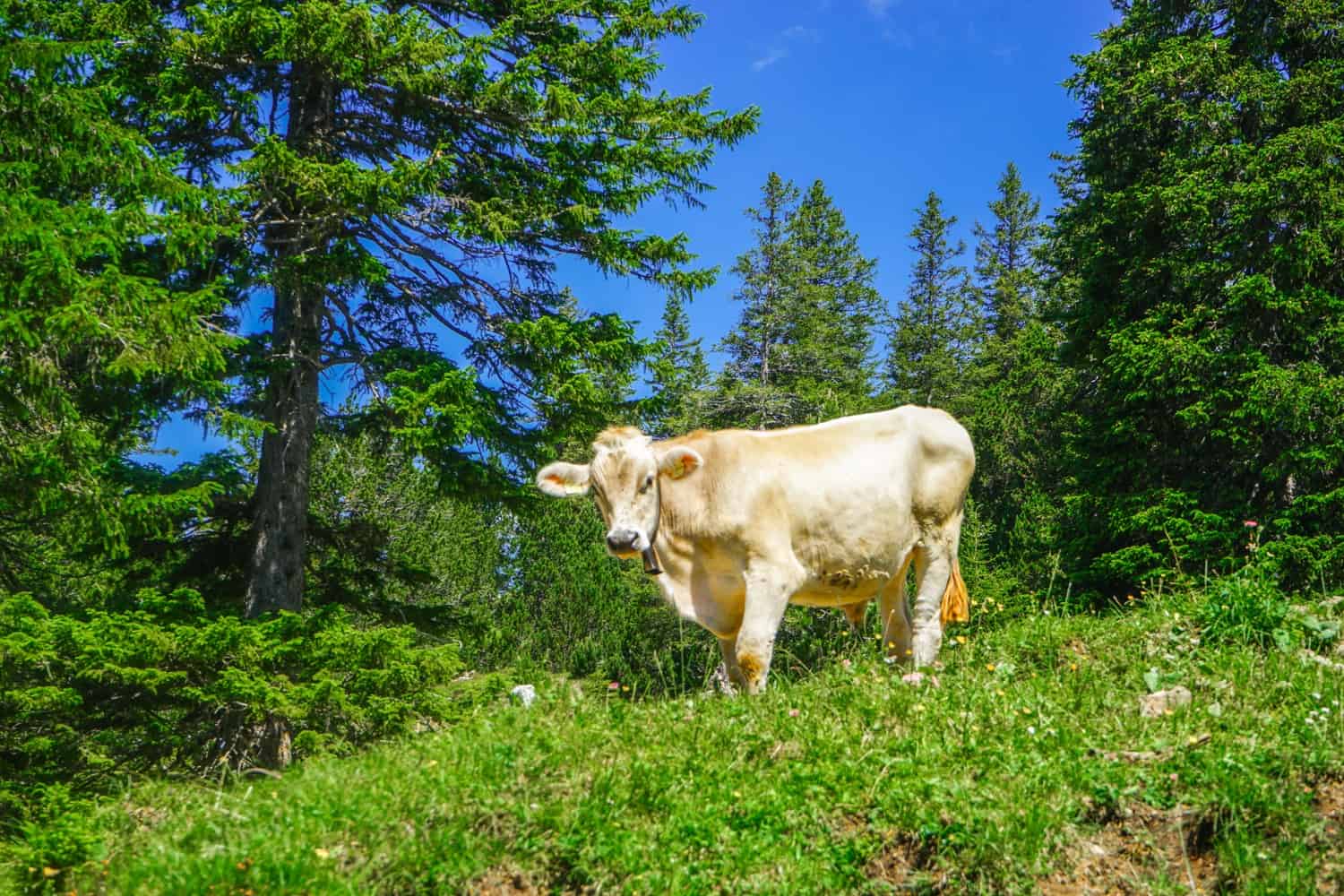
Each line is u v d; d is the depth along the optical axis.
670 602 7.20
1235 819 4.31
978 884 4.15
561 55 13.77
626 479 6.84
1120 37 20.17
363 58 12.15
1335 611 6.80
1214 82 17.27
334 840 4.22
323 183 11.56
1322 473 15.66
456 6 14.39
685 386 29.34
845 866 4.20
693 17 14.48
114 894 4.02
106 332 8.40
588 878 4.16
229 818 4.52
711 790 4.62
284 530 13.18
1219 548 15.30
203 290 9.27
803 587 7.31
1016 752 4.91
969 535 23.31
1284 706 5.25
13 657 9.69
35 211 8.29
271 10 11.52
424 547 30.05
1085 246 18.84
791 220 41.84
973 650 6.96
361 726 10.88
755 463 7.05
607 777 4.59
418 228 13.70
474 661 25.72
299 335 13.37
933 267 49.00
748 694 6.02
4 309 8.06
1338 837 4.24
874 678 5.97
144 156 9.55
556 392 13.36
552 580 30.48
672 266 14.66
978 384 39.72
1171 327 16.89
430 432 12.01
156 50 11.85
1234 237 16.53
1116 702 5.54
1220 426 16.31
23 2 10.54
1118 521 16.69
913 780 4.62
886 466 7.39
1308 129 16.02
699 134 14.46
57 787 9.26
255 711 10.40
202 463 12.62
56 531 11.09
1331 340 15.73
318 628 11.51
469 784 4.52
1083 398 19.95
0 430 9.12
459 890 4.07
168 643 10.27
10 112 8.82
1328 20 17.17
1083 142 19.48
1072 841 4.39
